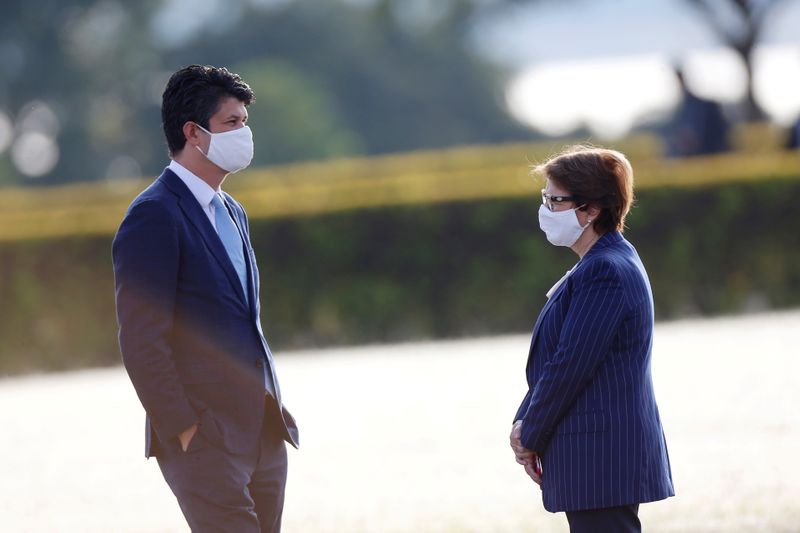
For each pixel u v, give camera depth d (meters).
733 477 25.70
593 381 15.79
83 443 35.34
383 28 192.00
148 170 178.88
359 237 55.16
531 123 199.62
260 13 189.00
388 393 40.03
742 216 55.12
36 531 25.30
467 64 192.38
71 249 55.69
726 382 36.88
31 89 167.75
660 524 22.44
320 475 28.84
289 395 41.22
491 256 55.00
